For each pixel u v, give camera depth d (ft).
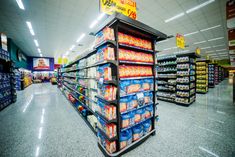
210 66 36.55
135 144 7.00
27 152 6.73
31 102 19.15
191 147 7.02
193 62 17.87
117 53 6.07
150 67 8.51
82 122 10.93
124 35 6.68
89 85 10.22
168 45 43.21
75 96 15.99
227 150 6.71
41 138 8.18
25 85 41.93
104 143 6.56
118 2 6.78
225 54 66.13
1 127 9.91
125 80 6.75
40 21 21.61
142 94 7.52
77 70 15.66
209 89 33.22
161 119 11.32
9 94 17.87
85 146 7.28
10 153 6.64
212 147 7.00
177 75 17.10
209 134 8.50
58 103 18.40
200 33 29.30
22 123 10.73
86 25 23.32
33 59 62.90
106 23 6.04
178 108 15.05
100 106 6.83
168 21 22.30
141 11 18.70
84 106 11.78
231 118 11.55
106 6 6.31
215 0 16.20
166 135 8.39
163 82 19.43
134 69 7.26
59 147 7.18
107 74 5.94
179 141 7.65
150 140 7.77
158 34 7.75
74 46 40.60
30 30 25.95
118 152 6.11
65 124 10.48
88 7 17.21
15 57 38.11
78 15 19.51
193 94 18.12
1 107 14.96
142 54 7.80
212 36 31.76
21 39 32.89
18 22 21.98
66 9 17.70
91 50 8.84
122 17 5.66
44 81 68.69
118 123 6.15
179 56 17.12
